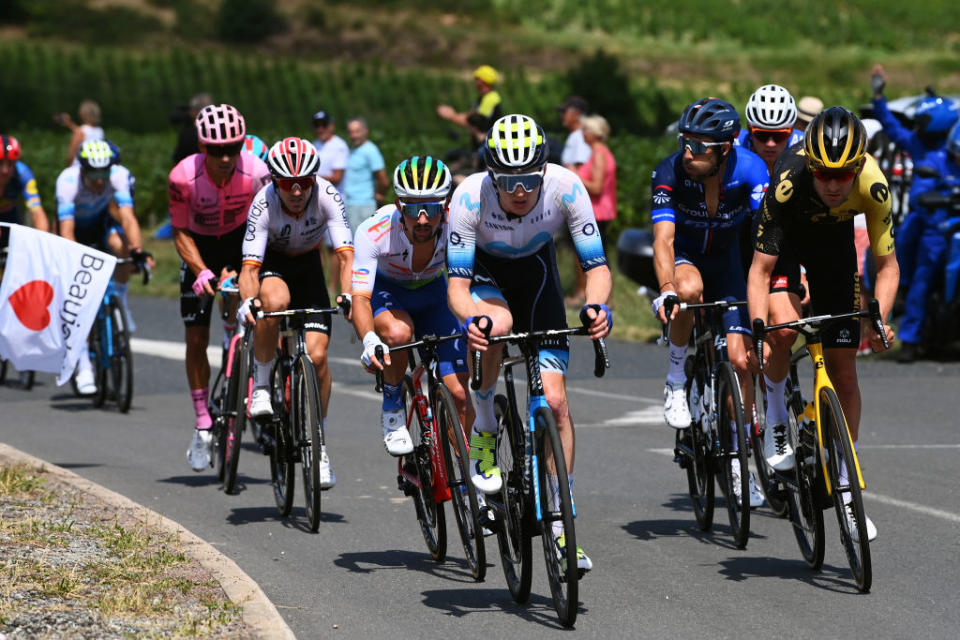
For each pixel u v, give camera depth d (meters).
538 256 17.38
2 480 21.66
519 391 33.78
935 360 40.16
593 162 47.16
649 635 15.17
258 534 20.47
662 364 39.97
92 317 24.02
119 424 31.09
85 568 16.69
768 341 18.80
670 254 20.39
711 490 20.41
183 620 14.71
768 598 16.69
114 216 39.09
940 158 38.62
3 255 34.47
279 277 22.03
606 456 26.61
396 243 18.72
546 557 16.14
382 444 28.31
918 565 18.09
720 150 19.73
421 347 17.70
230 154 23.98
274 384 22.44
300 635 15.23
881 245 18.08
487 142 15.78
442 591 17.27
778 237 18.28
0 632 13.90
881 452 26.41
